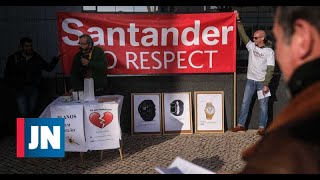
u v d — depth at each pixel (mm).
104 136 4742
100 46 5984
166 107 6156
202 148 5449
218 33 6008
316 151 590
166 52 6051
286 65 712
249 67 5926
